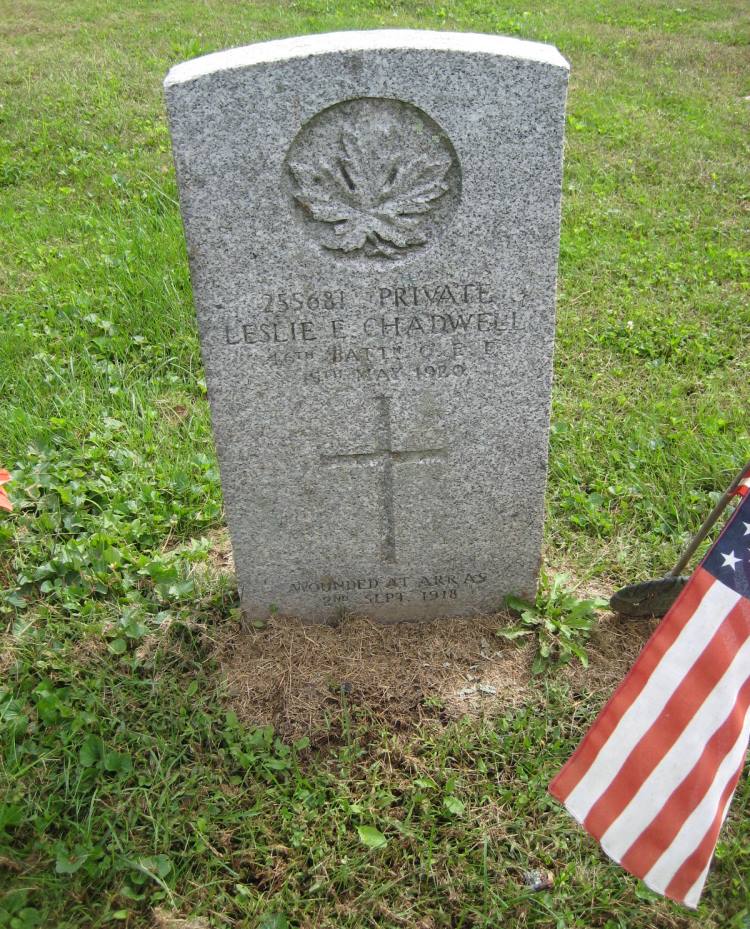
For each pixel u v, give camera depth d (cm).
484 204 113
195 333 198
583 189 270
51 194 263
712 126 319
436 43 107
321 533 134
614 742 109
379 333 120
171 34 388
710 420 175
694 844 105
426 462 129
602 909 112
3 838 115
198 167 110
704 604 109
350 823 120
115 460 165
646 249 235
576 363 194
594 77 366
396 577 138
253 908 112
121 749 124
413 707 130
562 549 154
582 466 168
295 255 115
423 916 112
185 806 120
